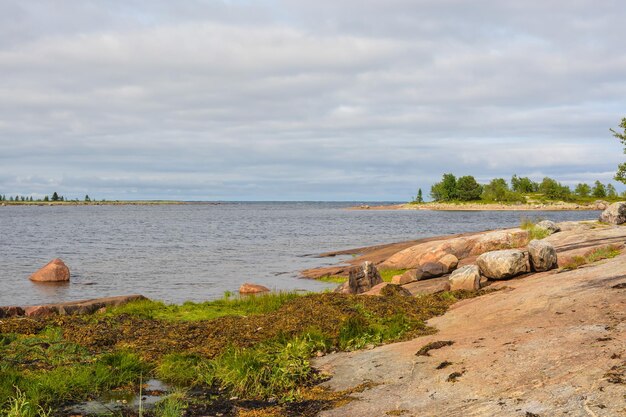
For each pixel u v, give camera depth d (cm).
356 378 841
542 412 593
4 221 11300
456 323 1132
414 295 1675
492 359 793
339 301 1366
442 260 2053
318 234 6881
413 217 13788
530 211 18225
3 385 784
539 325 952
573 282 1292
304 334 1083
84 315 1411
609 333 820
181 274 3053
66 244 5291
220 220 12069
